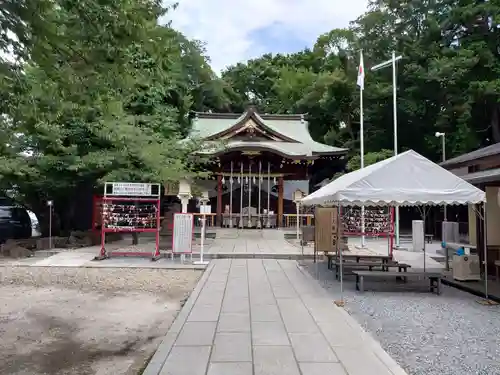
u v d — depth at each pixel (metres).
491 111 24.05
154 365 3.76
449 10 24.89
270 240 16.98
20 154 13.46
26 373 3.78
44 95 4.45
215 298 6.71
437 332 5.09
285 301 6.54
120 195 11.42
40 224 17.92
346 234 12.08
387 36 27.56
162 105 18.09
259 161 21.30
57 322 5.51
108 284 8.16
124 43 4.11
